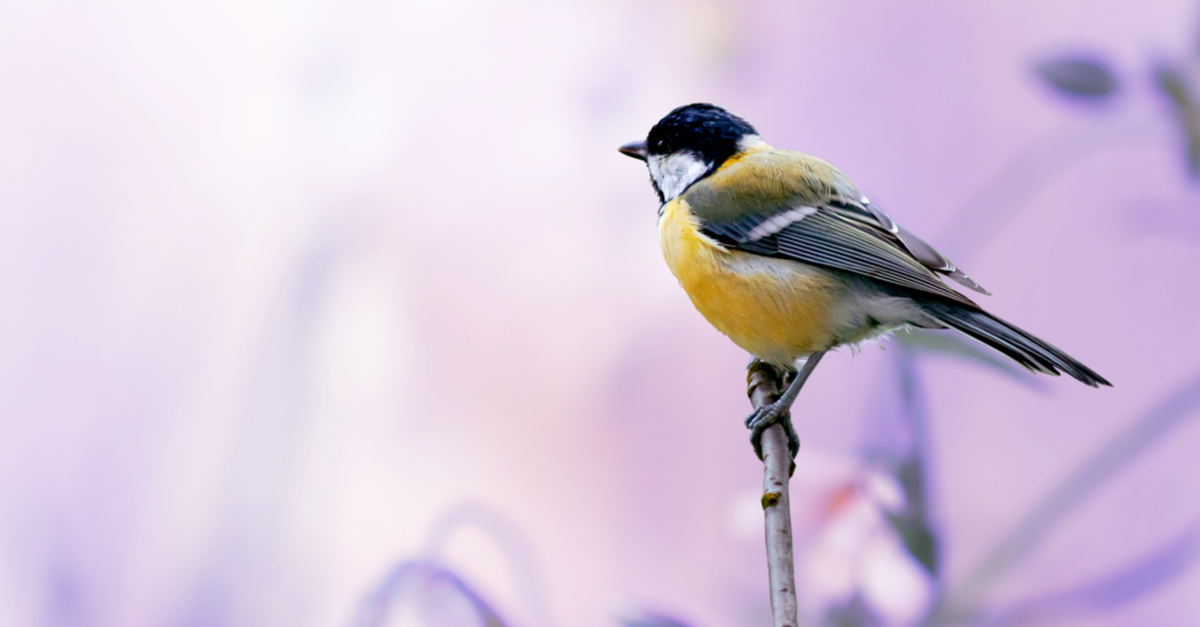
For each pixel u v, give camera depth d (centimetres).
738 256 391
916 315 390
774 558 384
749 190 392
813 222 391
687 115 395
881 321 391
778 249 391
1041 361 388
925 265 392
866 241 391
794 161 393
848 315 391
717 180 393
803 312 391
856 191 393
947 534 392
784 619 383
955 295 389
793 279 391
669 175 395
